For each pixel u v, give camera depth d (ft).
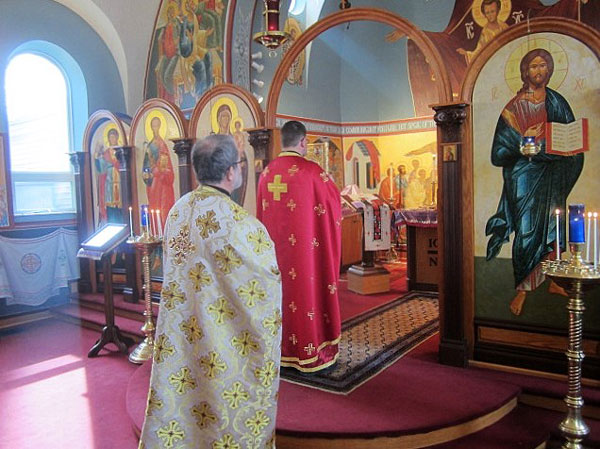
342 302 20.52
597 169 11.37
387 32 30.37
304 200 12.21
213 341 7.45
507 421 10.94
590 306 11.62
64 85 24.98
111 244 17.26
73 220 24.73
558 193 11.82
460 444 10.03
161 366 7.65
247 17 21.66
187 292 7.65
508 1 22.59
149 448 7.56
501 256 12.59
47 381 15.42
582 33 11.28
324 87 31.58
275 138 16.71
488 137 12.53
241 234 7.45
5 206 22.11
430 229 21.71
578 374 9.21
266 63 23.30
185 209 7.84
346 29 30.78
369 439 9.76
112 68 25.81
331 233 12.59
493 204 12.60
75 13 24.26
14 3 22.09
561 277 8.55
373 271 22.24
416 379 12.18
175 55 23.43
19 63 23.41
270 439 7.75
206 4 21.83
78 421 12.67
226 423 7.48
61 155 25.05
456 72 25.63
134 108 25.58
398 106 32.99
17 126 23.45
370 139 33.55
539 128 11.93
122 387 14.85
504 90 12.27
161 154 20.16
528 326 12.34
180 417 7.65
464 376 12.34
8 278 22.04
